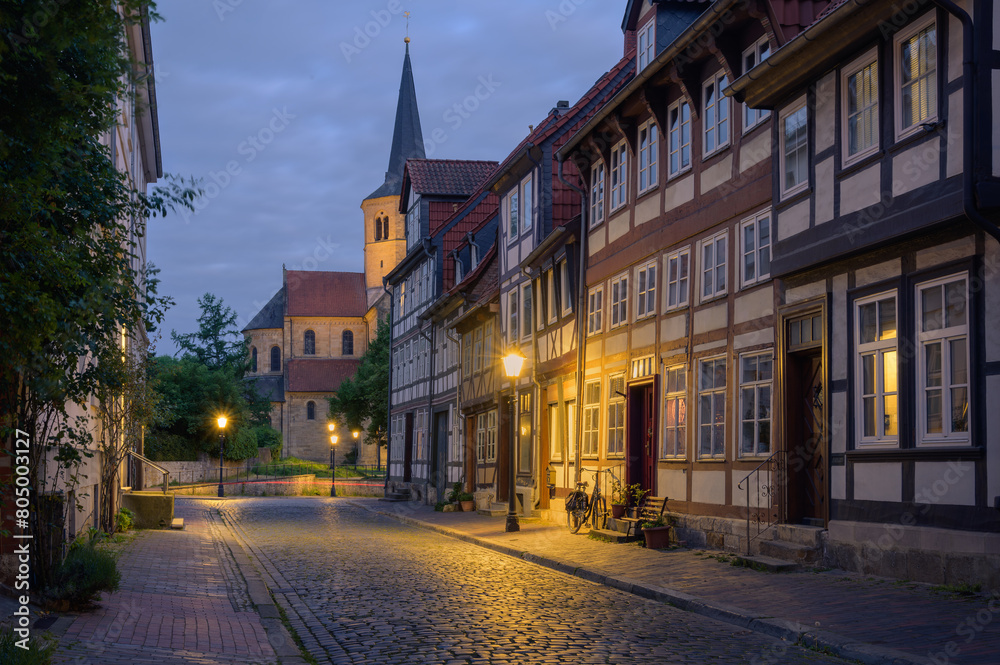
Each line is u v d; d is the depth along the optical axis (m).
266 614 11.18
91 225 9.13
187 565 15.75
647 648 8.74
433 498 40.31
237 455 68.50
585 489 22.98
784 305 14.81
